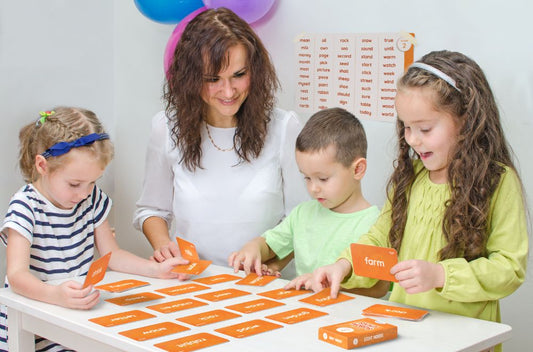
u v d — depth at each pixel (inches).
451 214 54.7
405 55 82.5
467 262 52.0
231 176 74.7
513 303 77.1
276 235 72.5
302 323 49.8
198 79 68.4
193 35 68.2
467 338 46.6
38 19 94.7
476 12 76.6
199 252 76.3
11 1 91.0
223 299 57.1
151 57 108.1
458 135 54.7
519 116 74.5
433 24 80.0
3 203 92.3
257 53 70.7
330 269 59.1
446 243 56.5
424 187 59.1
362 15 85.8
